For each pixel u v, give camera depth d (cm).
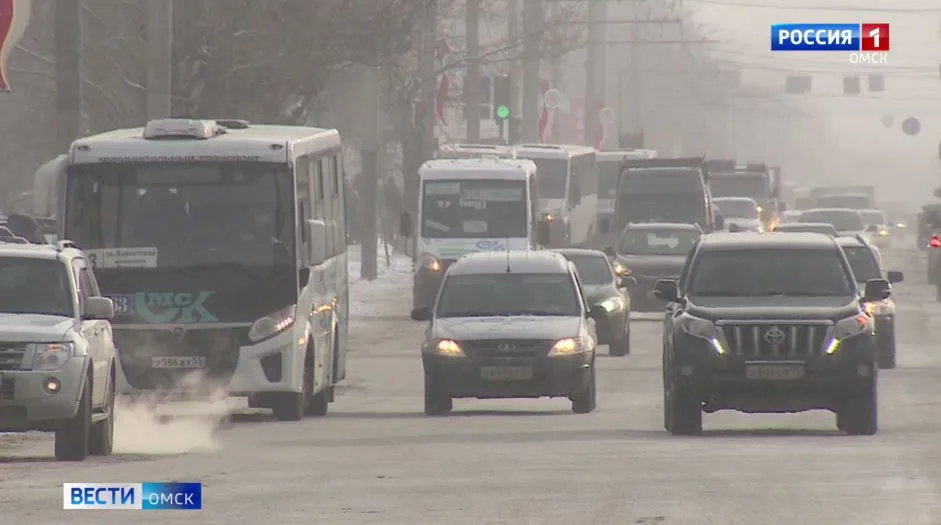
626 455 6041
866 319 6850
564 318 8231
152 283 7875
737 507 4609
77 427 6084
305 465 5769
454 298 8419
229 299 7862
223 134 8238
